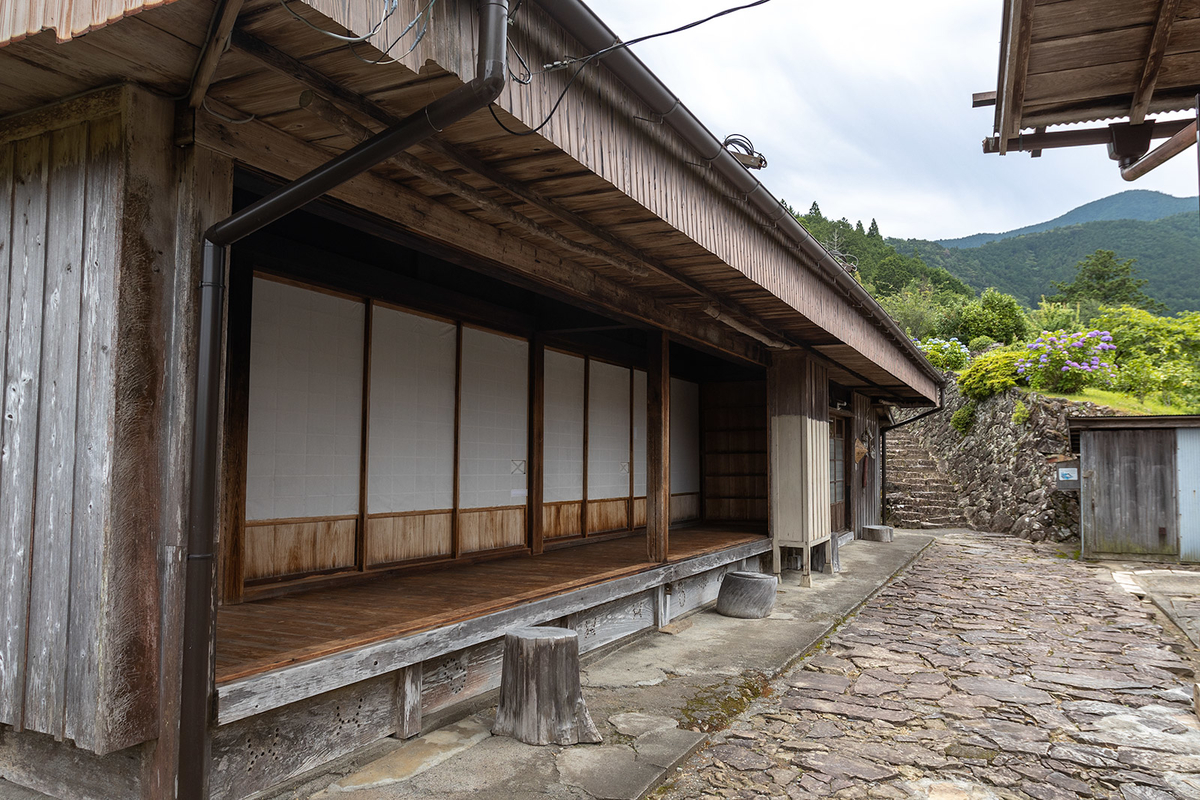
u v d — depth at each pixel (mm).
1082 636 6629
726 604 7098
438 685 3949
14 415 2752
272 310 4551
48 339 2662
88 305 2535
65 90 2592
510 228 3949
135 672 2465
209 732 2617
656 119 3664
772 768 3639
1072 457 13070
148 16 2068
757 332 7141
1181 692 4945
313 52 2322
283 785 3066
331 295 4957
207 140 2609
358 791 3096
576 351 7863
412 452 5621
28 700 2596
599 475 8258
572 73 2990
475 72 2359
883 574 9789
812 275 6395
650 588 6227
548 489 7348
